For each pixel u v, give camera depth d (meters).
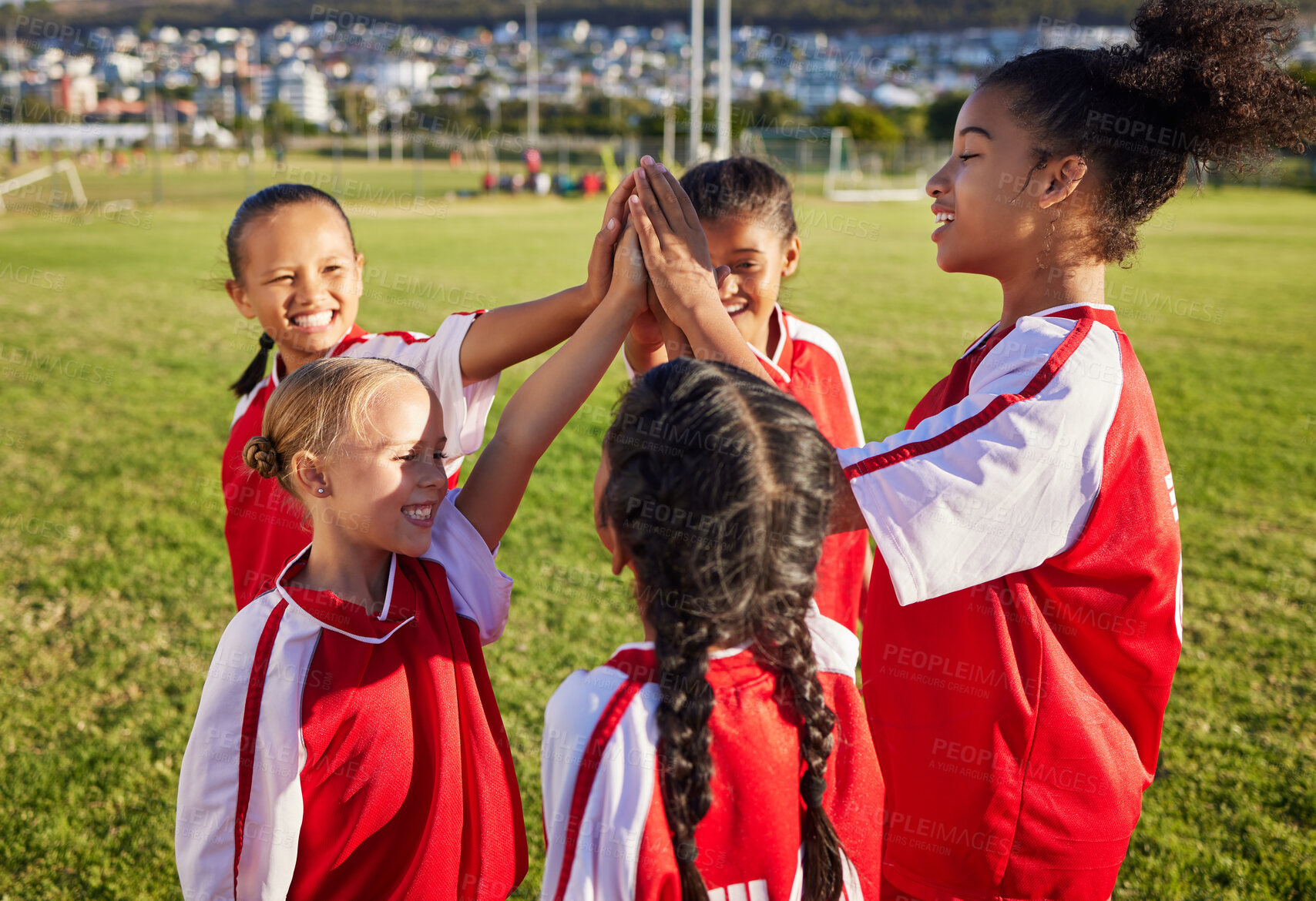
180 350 8.34
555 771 0.99
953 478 1.16
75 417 6.36
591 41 155.00
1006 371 1.24
